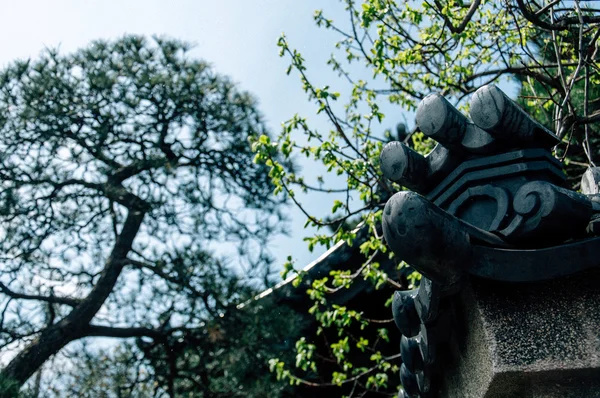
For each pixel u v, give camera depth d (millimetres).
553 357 1520
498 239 1547
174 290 7996
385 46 5242
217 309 7871
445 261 1503
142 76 8820
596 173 1988
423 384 1971
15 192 8297
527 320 1551
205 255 8125
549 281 1568
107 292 8367
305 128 5031
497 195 1589
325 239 4914
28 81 8555
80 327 8219
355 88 6070
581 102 5176
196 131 9203
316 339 7426
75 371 8430
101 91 8727
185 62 9445
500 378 1544
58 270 8609
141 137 9195
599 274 1563
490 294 1575
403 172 1720
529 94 5758
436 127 1642
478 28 5105
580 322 1534
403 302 1860
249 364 7508
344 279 5453
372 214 5219
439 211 1491
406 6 4836
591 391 1528
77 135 8742
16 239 8391
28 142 8602
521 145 1627
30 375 7824
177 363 8430
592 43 3996
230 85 9523
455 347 1782
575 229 1541
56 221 8672
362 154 5066
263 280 7949
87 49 9062
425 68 5910
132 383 8219
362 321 5496
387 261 6387
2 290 8258
